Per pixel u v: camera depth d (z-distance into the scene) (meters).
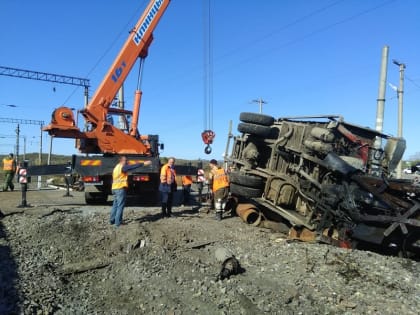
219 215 12.23
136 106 15.37
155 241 9.23
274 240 9.95
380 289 6.79
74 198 18.44
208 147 15.92
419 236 9.23
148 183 14.52
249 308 6.02
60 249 8.94
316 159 10.84
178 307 6.12
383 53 16.48
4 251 8.62
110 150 14.31
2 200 17.03
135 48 14.91
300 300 6.32
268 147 12.55
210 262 8.10
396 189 9.38
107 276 7.49
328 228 10.45
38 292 6.52
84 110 14.11
